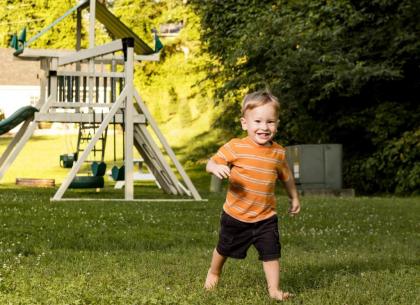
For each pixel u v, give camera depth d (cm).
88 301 489
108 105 1745
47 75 1798
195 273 618
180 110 4128
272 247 532
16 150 1706
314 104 2488
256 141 540
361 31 2542
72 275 596
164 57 4097
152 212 1255
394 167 2398
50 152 3825
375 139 2428
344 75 2261
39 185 2453
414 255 812
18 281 557
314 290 549
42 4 4772
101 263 686
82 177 1748
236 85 2667
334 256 788
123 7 4159
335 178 2188
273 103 538
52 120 1725
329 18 2525
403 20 2391
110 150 3878
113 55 1852
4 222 1059
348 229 1096
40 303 481
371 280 596
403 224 1195
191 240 939
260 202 535
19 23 4866
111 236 950
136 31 4138
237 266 679
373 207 1493
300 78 2434
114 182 2797
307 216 1264
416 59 2447
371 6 2498
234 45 2750
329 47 2423
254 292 538
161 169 1914
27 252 805
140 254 775
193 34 3919
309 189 2189
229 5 2809
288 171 555
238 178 536
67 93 1783
